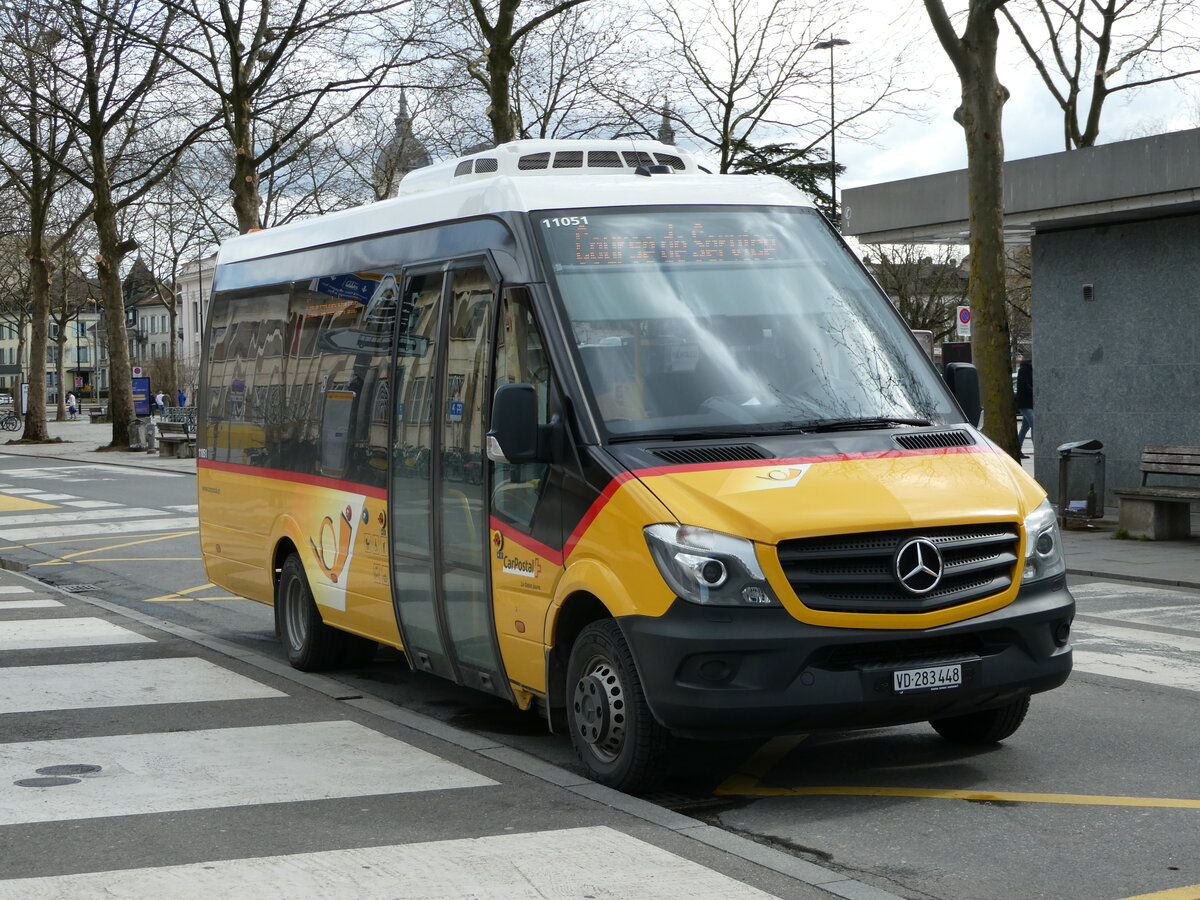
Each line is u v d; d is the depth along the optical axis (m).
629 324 6.50
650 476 5.91
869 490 5.84
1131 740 7.04
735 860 5.08
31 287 69.19
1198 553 14.63
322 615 9.03
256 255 10.31
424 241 7.77
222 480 10.65
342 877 4.91
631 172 7.58
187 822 5.66
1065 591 6.21
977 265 16.97
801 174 35.84
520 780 6.28
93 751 6.93
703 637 5.56
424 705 8.32
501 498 6.78
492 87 22.23
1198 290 17.55
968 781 6.31
